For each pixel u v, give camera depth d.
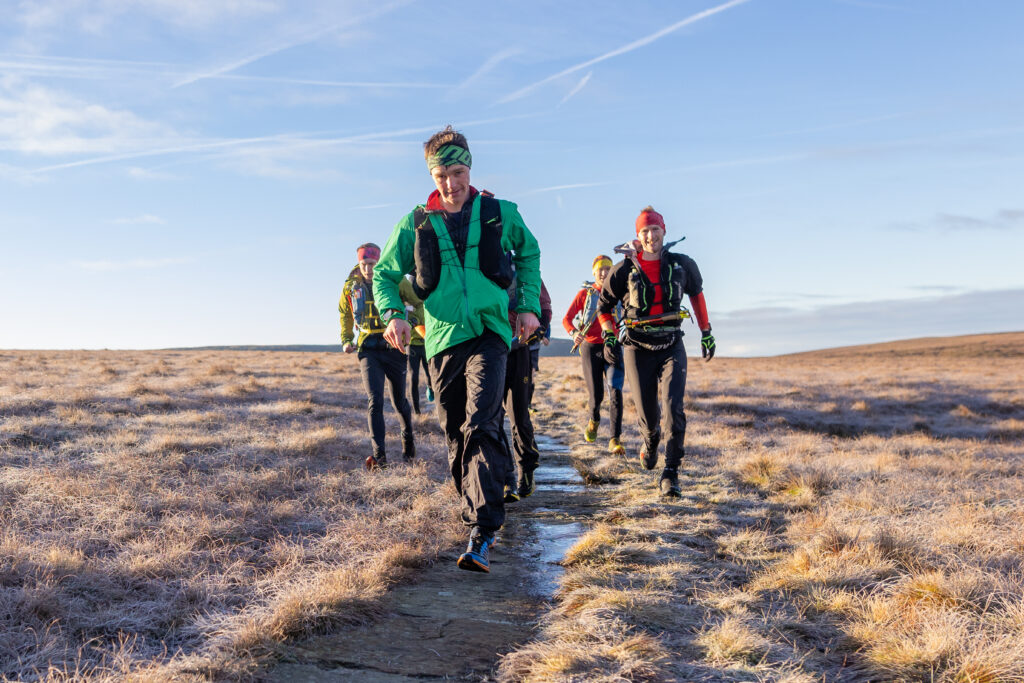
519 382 5.12
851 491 6.09
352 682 2.64
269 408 10.76
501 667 2.77
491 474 3.52
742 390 17.42
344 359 27.11
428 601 3.59
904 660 2.70
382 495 5.91
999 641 2.75
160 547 4.21
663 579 3.80
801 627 3.10
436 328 3.75
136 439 7.69
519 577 4.07
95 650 2.86
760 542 4.65
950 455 8.55
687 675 2.64
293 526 4.96
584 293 8.46
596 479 7.23
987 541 4.28
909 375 25.64
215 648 2.81
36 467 6.31
